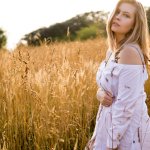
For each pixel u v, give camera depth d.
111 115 3.60
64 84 5.61
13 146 5.15
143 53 3.60
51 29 25.73
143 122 3.58
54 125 4.99
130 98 3.46
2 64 7.36
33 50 9.59
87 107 5.83
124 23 3.57
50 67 6.01
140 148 3.58
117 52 3.57
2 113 5.62
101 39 12.25
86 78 6.47
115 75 3.53
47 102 5.39
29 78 5.88
